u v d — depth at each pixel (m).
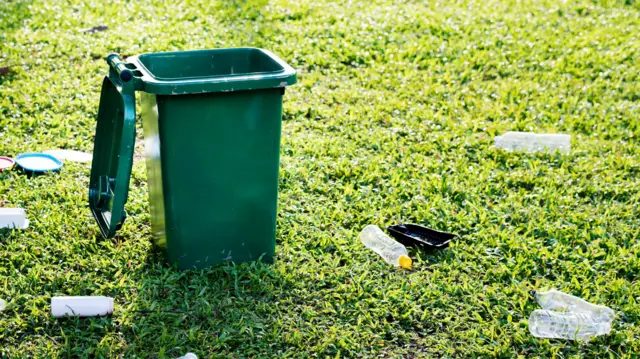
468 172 4.51
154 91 3.39
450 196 4.32
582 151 4.75
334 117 5.03
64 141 4.61
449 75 5.70
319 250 3.87
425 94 5.40
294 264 3.78
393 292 3.65
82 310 3.47
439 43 6.27
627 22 7.00
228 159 3.57
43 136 4.64
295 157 4.57
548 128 5.00
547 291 3.68
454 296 3.67
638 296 3.71
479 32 6.59
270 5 7.17
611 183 4.47
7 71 5.30
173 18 6.68
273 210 3.71
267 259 3.77
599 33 6.62
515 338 3.48
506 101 5.37
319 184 4.34
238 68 3.83
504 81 5.65
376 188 4.37
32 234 3.84
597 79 5.68
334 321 3.54
